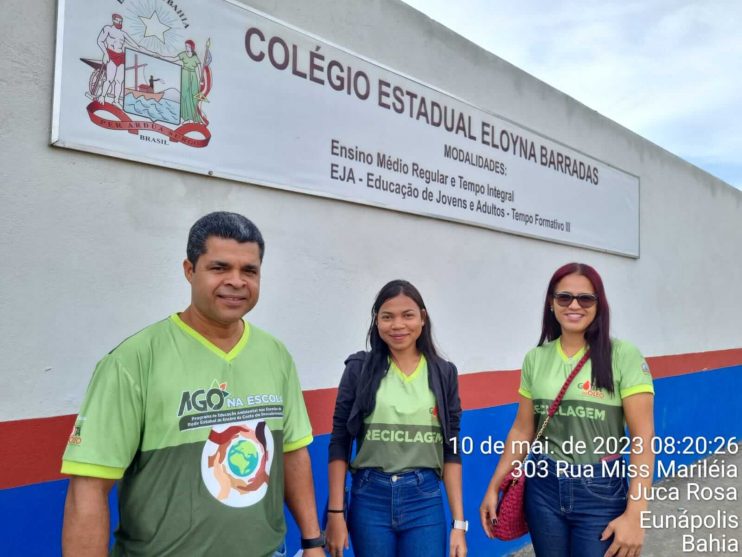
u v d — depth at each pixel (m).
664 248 6.35
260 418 1.76
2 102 2.16
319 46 3.18
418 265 3.74
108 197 2.43
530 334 4.61
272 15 2.98
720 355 7.33
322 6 3.22
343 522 2.43
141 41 2.50
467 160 4.09
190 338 1.72
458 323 4.01
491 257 4.29
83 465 1.51
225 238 1.70
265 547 1.72
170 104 2.58
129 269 2.48
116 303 2.44
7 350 2.16
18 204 2.19
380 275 3.51
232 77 2.80
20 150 2.20
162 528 1.57
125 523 1.62
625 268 5.73
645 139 6.11
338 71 3.28
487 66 4.30
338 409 2.52
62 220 2.30
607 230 5.48
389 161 3.54
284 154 3.01
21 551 2.16
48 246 2.26
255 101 2.89
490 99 4.32
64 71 2.28
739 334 7.89
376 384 2.43
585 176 5.24
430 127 3.82
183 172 2.65
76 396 2.32
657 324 6.16
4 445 2.13
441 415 2.43
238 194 2.85
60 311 2.29
